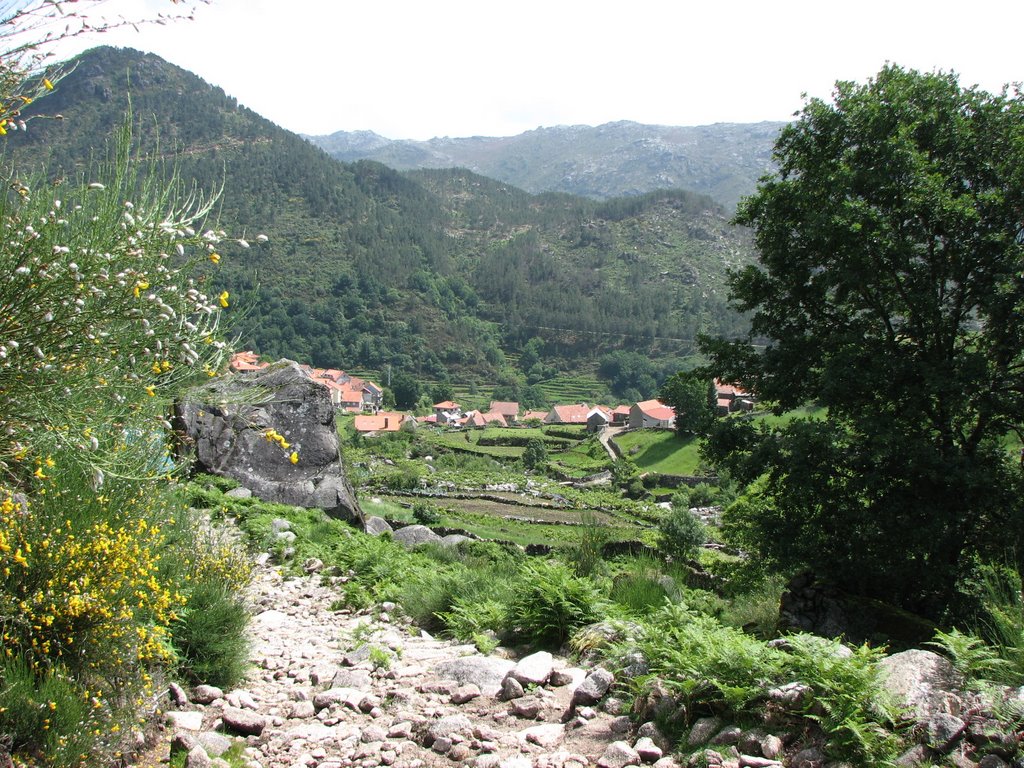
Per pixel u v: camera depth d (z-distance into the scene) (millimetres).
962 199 12531
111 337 3926
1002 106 14133
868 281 13375
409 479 64938
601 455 88375
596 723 4863
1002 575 10898
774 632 11180
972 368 11992
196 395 4988
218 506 13023
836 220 12828
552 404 161750
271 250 184625
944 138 14031
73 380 3699
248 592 9109
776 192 14953
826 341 14258
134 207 4168
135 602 4637
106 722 4070
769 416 37656
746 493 16484
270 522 12742
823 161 14562
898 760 3715
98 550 4355
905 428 12703
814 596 11750
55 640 4176
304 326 165375
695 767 4062
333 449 16719
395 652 7133
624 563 13891
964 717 3881
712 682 4508
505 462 91750
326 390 17125
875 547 12211
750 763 3922
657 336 194500
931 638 10375
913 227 13445
